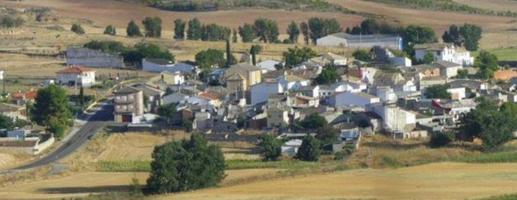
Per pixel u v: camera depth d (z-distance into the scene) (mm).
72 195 177250
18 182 196500
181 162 181750
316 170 197000
